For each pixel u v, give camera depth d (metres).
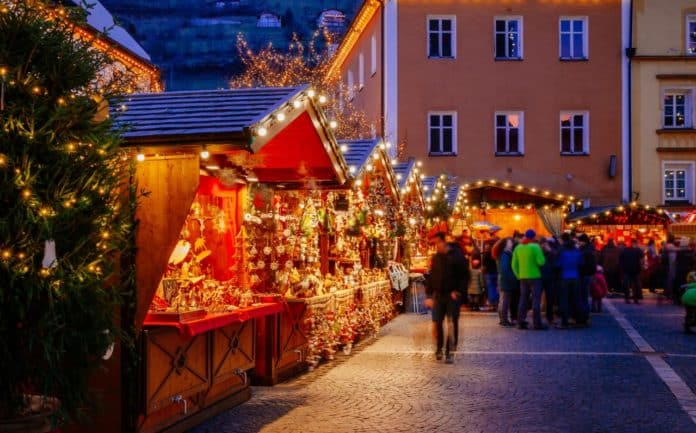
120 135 7.46
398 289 19.86
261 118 8.70
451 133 36.53
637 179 36.62
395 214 19.92
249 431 8.83
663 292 29.33
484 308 24.19
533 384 11.51
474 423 9.15
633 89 36.66
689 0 36.66
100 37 6.84
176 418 8.77
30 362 6.15
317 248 13.70
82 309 6.29
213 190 11.00
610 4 36.62
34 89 6.10
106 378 7.95
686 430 8.85
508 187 33.72
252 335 10.86
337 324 13.75
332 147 11.78
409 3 36.38
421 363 13.48
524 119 36.50
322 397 10.66
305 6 105.00
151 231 8.19
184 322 8.48
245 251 11.54
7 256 5.78
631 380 11.83
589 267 19.53
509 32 36.75
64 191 6.14
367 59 40.78
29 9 6.27
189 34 105.69
